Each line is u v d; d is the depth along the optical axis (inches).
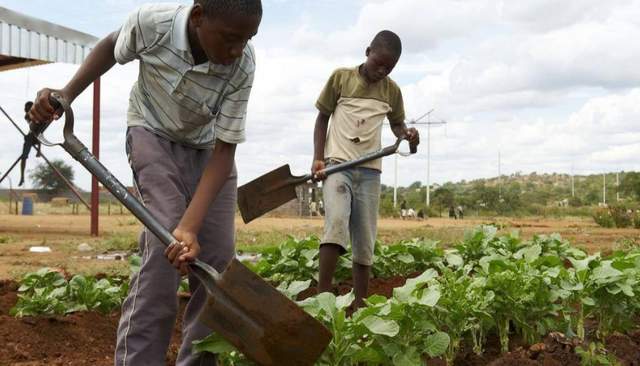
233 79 139.1
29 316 210.2
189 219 136.1
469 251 315.0
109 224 1034.7
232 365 147.0
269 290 130.0
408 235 744.3
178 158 146.0
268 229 911.7
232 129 141.3
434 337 155.3
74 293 225.8
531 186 5408.5
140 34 137.4
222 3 124.8
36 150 140.3
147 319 138.6
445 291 178.2
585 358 169.9
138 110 145.3
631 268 217.0
